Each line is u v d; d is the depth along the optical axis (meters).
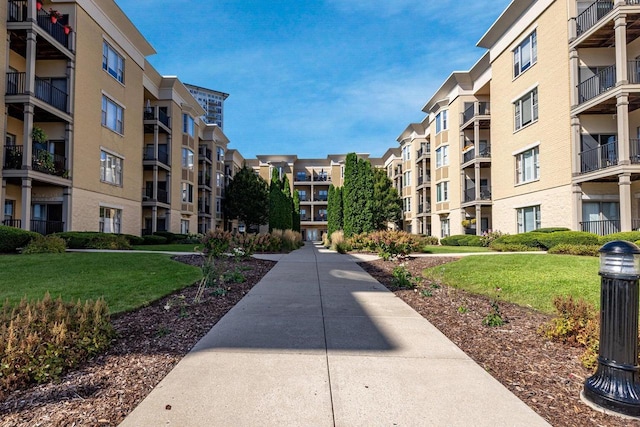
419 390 3.01
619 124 14.07
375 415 2.61
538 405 2.79
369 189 20.09
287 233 22.09
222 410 2.65
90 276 7.98
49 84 16.14
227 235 10.72
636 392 2.65
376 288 7.71
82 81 17.88
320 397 2.87
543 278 7.28
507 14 20.28
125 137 21.89
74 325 3.66
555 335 4.28
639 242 11.17
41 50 16.58
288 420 2.53
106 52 20.05
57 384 3.02
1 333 3.23
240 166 52.06
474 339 4.38
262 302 6.29
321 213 55.25
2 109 14.58
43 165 15.63
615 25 14.28
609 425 2.52
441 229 30.94
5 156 14.82
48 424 2.45
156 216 25.67
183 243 25.08
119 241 16.78
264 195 42.59
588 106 15.26
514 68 20.53
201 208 36.12
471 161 25.03
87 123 18.23
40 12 16.61
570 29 16.20
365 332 4.59
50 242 13.17
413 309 5.87
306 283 8.30
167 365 3.46
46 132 17.31
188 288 7.30
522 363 3.62
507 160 21.16
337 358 3.70
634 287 2.81
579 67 16.27
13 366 2.95
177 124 29.16
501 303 6.33
